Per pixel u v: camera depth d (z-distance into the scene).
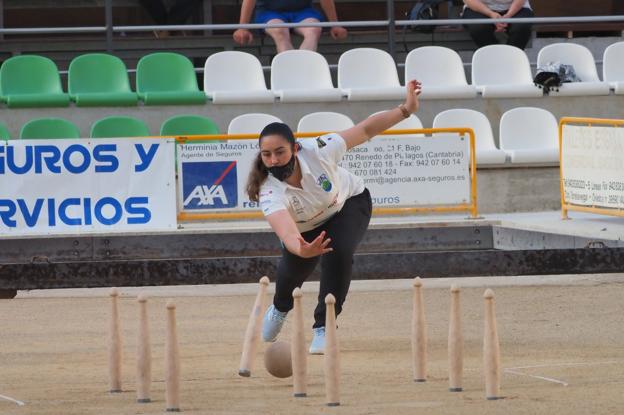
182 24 49.47
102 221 34.81
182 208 35.28
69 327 27.16
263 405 16.59
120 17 51.59
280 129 18.59
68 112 42.16
